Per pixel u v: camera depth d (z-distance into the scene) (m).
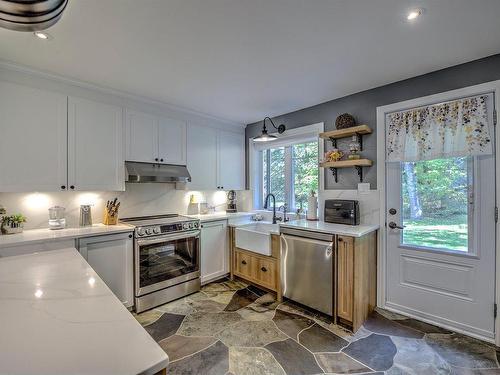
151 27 1.64
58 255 1.59
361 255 2.34
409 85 2.44
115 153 2.71
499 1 1.41
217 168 3.72
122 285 2.51
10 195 2.36
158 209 3.33
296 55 2.00
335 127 2.96
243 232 3.28
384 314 2.54
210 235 3.30
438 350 1.98
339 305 2.35
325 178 3.07
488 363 1.83
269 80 2.46
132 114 2.85
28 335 0.73
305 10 1.48
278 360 1.88
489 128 2.06
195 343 2.08
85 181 2.51
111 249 2.44
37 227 2.48
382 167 2.62
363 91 2.74
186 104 3.14
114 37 1.74
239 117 3.70
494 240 2.05
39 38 1.75
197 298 2.92
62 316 0.84
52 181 2.32
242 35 1.73
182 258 2.98
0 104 2.09
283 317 2.49
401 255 2.54
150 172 2.91
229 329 2.28
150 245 2.70
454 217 2.26
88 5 1.42
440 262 2.32
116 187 2.71
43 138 2.28
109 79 2.42
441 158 2.29
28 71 2.19
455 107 2.20
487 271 2.09
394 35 1.74
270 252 2.95
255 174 4.04
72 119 2.44
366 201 2.73
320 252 2.46
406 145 2.46
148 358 0.64
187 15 1.52
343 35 1.74
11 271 1.29
